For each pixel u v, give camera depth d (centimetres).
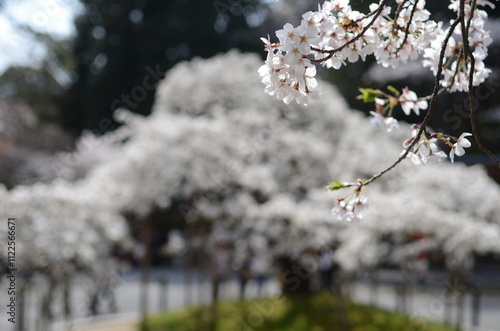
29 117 2770
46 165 2189
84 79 2836
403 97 268
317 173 1006
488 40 249
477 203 910
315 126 1060
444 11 1105
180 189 952
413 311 1167
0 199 771
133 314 1236
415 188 924
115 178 939
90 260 799
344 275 905
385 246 870
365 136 1077
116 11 2734
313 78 201
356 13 219
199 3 2627
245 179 955
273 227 980
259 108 1088
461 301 988
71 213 806
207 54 2630
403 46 235
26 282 809
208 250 1039
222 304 1101
